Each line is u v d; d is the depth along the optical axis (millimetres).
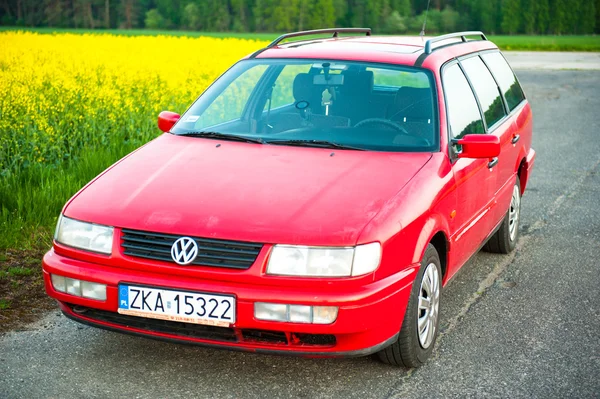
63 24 57812
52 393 3473
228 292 3268
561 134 12312
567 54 42500
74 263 3545
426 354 3918
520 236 6520
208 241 3332
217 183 3715
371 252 3318
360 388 3619
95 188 3834
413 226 3578
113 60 15578
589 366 3928
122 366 3787
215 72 14203
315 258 3268
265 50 5129
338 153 4086
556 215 7211
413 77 4535
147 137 9008
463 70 5039
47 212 6070
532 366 3918
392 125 4301
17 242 5594
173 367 3793
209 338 3396
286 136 4316
